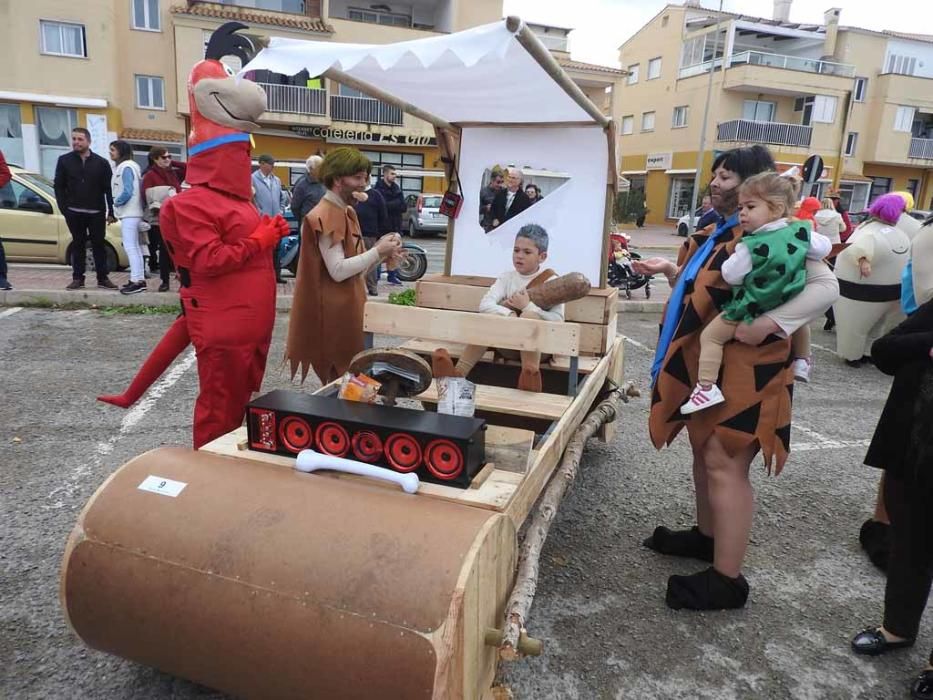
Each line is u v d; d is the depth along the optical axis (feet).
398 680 5.16
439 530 5.60
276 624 5.50
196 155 8.69
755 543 11.23
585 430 10.20
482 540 5.53
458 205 13.79
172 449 7.02
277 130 79.87
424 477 6.63
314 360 10.98
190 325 9.09
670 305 9.50
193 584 5.77
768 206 7.70
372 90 10.87
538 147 13.05
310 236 10.30
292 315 10.51
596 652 8.33
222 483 6.29
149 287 28.86
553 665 8.07
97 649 6.63
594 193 12.87
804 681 8.01
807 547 11.16
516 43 7.79
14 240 32.65
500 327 9.22
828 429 16.97
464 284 13.21
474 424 6.73
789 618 9.20
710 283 8.51
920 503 7.79
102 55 72.90
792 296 7.72
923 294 10.07
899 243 21.40
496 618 6.14
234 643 5.67
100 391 16.63
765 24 114.21
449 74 9.82
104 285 27.55
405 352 7.73
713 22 110.83
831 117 104.22
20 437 13.65
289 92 76.33
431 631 5.12
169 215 8.54
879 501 10.75
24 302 25.39
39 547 9.82
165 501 6.18
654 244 79.30
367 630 5.25
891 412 8.02
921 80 105.19
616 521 11.73
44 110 72.38
